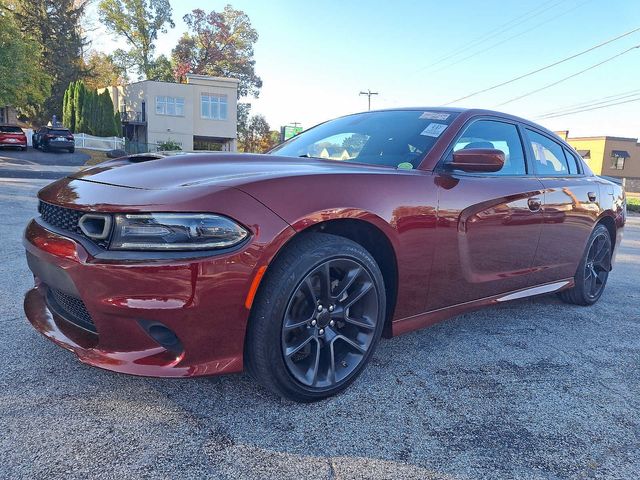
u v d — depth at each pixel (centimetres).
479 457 197
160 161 252
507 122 345
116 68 5197
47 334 228
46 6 4450
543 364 293
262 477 177
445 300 283
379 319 247
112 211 195
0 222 662
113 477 172
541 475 188
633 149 4997
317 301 224
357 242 250
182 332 193
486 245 295
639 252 792
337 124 354
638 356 315
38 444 187
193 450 190
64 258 202
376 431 210
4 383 231
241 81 5616
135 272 187
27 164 2114
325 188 222
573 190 372
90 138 3309
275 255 203
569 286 396
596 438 216
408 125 313
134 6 4906
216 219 193
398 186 248
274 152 344
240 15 5425
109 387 233
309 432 206
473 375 271
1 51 2444
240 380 246
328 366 231
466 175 288
